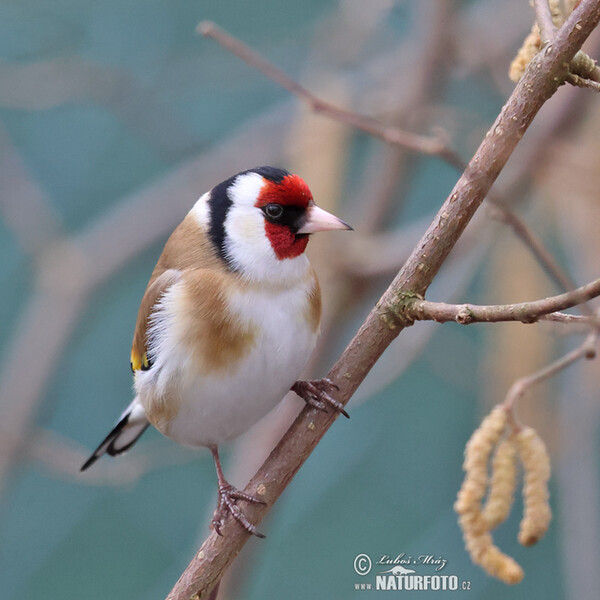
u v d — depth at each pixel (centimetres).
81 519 1226
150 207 1238
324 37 1130
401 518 1135
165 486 1223
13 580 1191
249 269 647
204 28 679
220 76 1197
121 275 1255
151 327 669
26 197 1195
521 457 539
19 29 1234
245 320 642
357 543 1136
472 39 1039
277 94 1337
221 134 1345
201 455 993
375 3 1114
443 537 1073
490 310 475
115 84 1148
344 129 980
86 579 1205
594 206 842
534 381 545
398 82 1077
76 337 1243
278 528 1138
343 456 1159
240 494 562
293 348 652
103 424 1278
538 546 1075
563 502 870
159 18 1254
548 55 485
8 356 1359
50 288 1201
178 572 1183
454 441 1161
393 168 1034
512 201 856
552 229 925
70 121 1353
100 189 1352
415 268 525
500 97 1080
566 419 874
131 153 1363
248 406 662
